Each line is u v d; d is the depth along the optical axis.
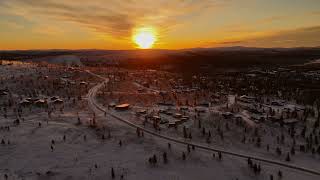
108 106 176.75
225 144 132.38
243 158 119.56
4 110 161.25
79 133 128.75
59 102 179.88
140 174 101.00
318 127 161.25
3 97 189.50
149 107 182.75
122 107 170.75
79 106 177.38
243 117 165.62
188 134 138.25
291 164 117.00
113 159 109.31
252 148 130.88
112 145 120.44
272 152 127.50
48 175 95.56
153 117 152.50
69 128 131.88
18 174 94.38
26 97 195.50
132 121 151.00
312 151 128.50
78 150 113.69
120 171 101.81
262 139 140.38
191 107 187.38
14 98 189.25
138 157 111.88
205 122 152.12
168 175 101.88
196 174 103.94
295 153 127.81
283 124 158.50
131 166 105.38
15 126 131.25
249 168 110.00
